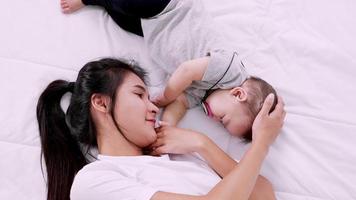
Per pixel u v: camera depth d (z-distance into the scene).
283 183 1.19
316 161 1.20
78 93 1.08
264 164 1.20
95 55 1.27
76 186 0.93
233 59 1.18
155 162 1.04
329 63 1.31
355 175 1.20
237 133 1.19
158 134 1.13
